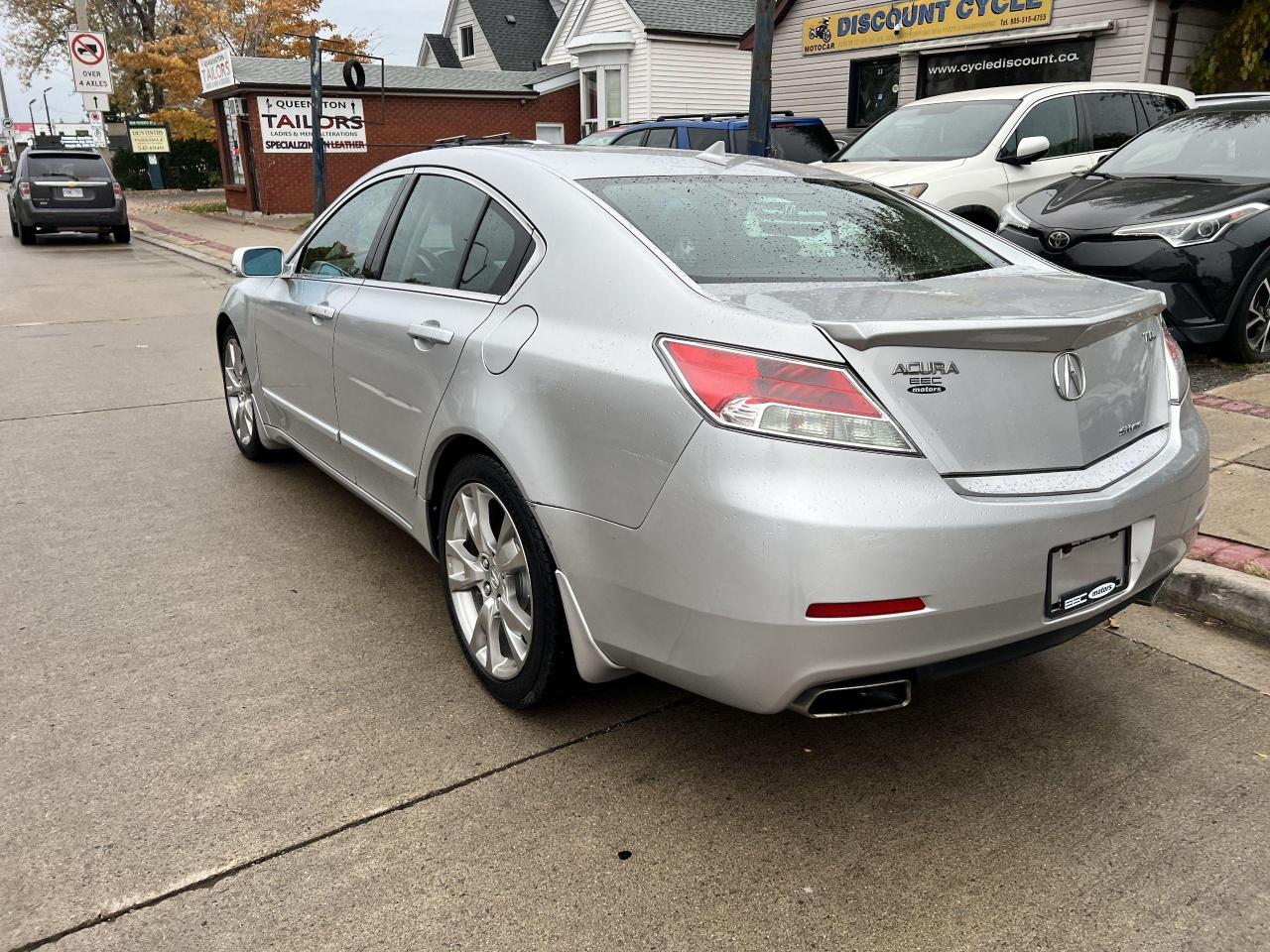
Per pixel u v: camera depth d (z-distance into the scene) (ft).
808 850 8.00
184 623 11.95
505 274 9.86
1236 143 22.58
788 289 8.33
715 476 7.19
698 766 9.14
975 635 7.45
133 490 16.78
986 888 7.58
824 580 6.94
